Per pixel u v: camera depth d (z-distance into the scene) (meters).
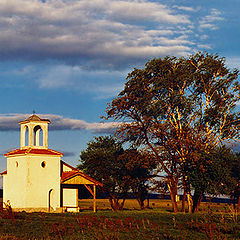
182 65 63.97
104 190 69.06
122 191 69.25
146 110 62.66
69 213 52.06
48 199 59.41
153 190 62.59
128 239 27.00
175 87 64.75
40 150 60.00
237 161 63.91
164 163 62.09
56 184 60.00
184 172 60.34
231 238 28.05
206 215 41.66
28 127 61.06
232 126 62.00
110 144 72.19
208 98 63.72
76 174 60.38
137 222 35.44
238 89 61.97
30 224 35.38
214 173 58.50
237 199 63.25
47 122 61.56
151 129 60.75
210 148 61.75
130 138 63.94
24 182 58.66
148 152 61.59
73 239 26.97
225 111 61.94
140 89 62.59
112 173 69.00
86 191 72.62
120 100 62.25
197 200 61.59
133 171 68.81
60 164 63.00
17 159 60.66
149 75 64.06
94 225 33.09
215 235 28.38
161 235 28.61
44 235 28.31
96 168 68.50
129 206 92.75
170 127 61.44
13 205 60.69
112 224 32.97
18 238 27.83
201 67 62.62
